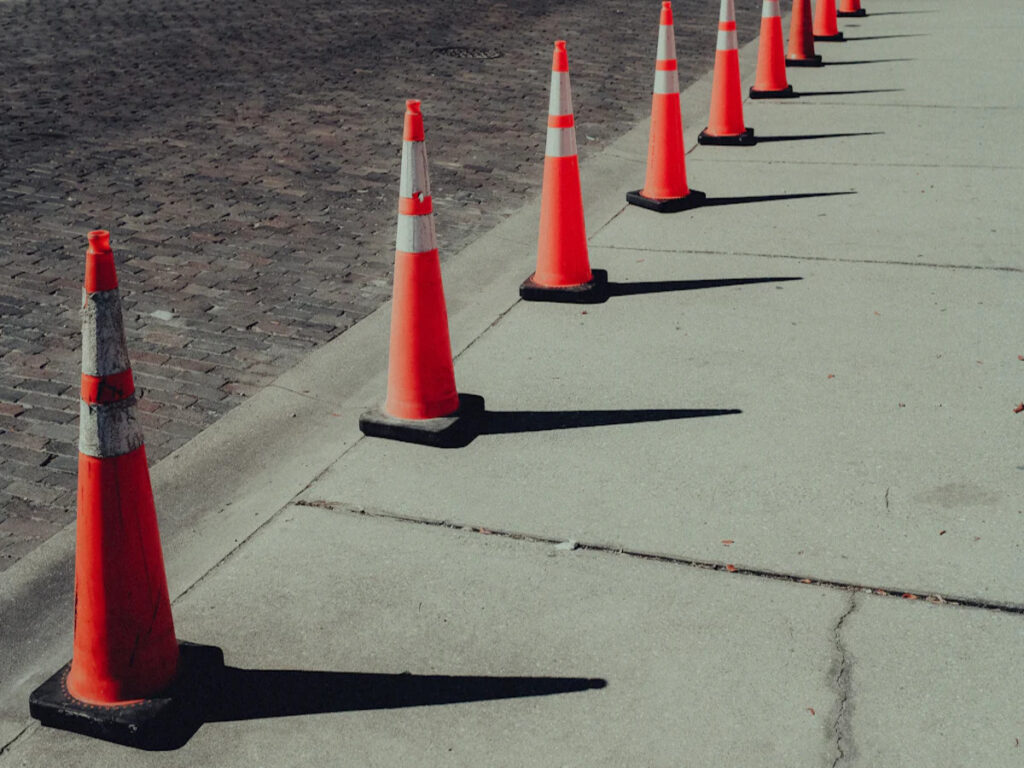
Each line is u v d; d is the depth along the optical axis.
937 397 4.64
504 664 3.21
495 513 3.95
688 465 4.21
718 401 4.68
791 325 5.39
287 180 7.91
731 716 2.99
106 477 2.86
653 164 7.25
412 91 10.42
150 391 4.92
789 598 3.44
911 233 6.57
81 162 8.18
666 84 7.09
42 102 9.77
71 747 2.96
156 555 2.98
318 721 3.02
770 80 10.18
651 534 3.79
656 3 15.52
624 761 2.85
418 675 3.18
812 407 4.60
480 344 5.32
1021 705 2.98
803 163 8.12
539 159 8.45
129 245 6.63
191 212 7.22
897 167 7.89
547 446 4.39
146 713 2.93
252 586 3.59
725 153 8.50
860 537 3.73
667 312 5.60
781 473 4.12
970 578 3.50
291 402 4.82
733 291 5.82
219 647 3.23
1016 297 5.59
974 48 12.02
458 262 6.42
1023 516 3.80
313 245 6.70
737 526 3.82
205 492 4.16
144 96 10.07
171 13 14.19
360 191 7.71
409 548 3.77
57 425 4.66
